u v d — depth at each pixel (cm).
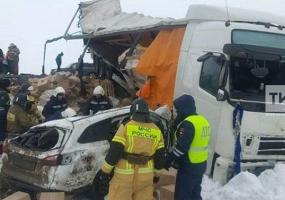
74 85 1288
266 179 738
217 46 798
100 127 726
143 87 959
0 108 964
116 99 1204
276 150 771
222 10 853
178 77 880
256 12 882
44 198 648
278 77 787
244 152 750
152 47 969
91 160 705
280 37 810
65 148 687
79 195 728
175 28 934
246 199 695
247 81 772
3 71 1773
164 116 844
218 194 718
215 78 790
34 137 737
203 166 615
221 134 765
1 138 962
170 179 719
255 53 766
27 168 707
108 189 608
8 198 652
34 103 981
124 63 1096
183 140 593
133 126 550
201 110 809
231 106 757
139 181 551
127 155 547
